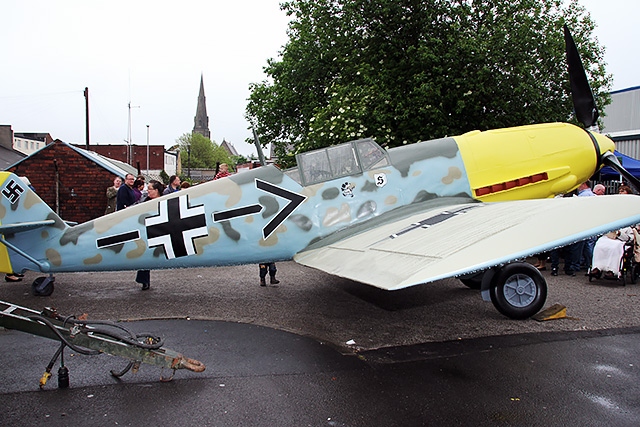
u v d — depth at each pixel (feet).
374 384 12.11
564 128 23.18
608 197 13.57
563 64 40.32
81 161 50.57
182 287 24.47
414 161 21.12
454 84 39.17
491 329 16.84
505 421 10.09
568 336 15.83
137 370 12.16
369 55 43.73
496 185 21.76
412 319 18.31
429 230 15.43
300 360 13.87
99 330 11.79
